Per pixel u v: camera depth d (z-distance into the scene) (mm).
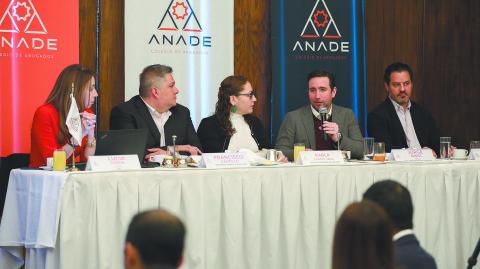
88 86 5438
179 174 4590
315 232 5004
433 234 5410
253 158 5090
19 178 4598
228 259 4746
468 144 8414
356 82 7652
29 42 6430
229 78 6133
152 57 6949
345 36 7613
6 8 6355
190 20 7078
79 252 4312
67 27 6539
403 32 8281
